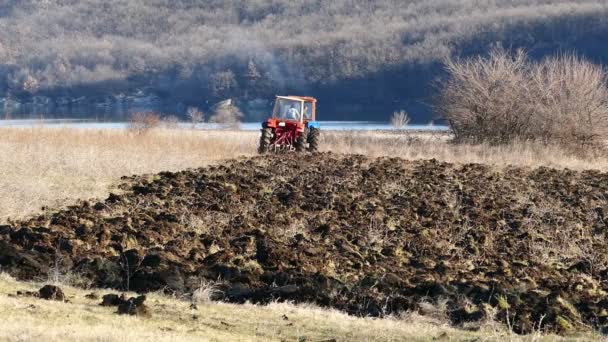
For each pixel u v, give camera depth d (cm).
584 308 3078
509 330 2756
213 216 4594
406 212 4991
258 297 3097
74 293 2898
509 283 3359
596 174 7450
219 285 3183
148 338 2212
